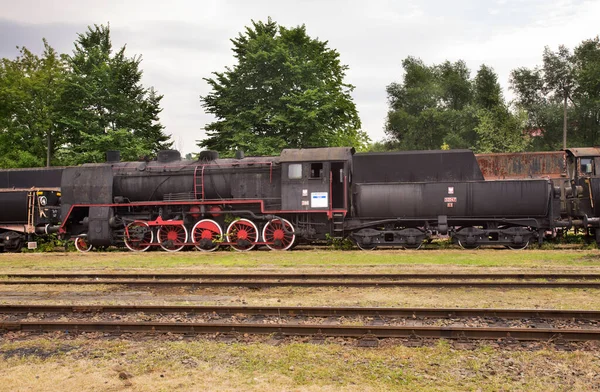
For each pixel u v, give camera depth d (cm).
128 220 1945
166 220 1927
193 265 1454
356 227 1814
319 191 1786
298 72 3303
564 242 1862
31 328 770
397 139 6259
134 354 662
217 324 734
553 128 5166
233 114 3431
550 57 5216
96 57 3619
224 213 1891
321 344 682
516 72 5394
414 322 784
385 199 1795
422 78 6056
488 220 1761
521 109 4697
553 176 2322
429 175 1869
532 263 1359
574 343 668
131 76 3772
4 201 2069
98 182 1945
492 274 1138
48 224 2109
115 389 556
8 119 3594
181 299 985
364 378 573
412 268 1305
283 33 3575
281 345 682
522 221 1745
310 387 550
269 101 3306
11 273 1328
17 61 3725
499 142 4572
